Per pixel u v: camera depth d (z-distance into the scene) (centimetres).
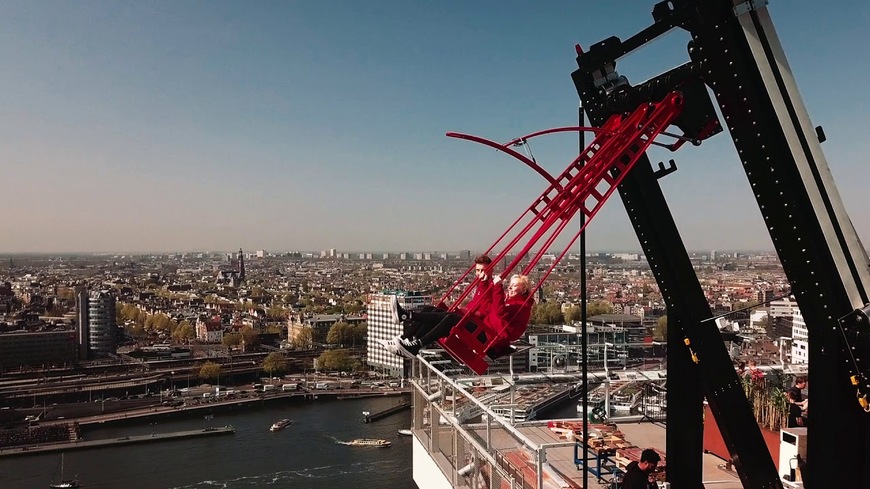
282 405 11719
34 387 13200
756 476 646
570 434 1598
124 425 10100
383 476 6988
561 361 3962
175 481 6975
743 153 541
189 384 14262
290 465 7469
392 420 10206
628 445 1484
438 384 1520
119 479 7106
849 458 502
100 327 18075
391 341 663
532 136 613
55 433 9338
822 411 510
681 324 708
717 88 551
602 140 636
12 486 7006
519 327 595
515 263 592
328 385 13625
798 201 518
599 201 584
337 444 8456
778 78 527
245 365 16088
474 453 1145
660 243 693
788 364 1891
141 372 14962
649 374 1809
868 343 475
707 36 549
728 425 662
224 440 8819
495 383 1702
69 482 7050
